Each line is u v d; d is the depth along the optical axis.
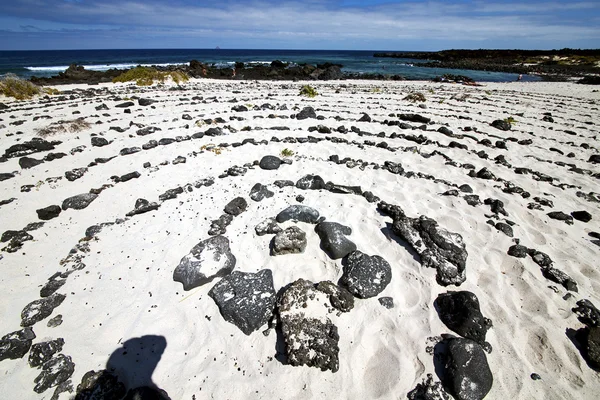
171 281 4.88
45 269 5.16
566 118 14.95
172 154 9.20
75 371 3.73
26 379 3.68
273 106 14.66
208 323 4.27
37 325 4.23
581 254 5.51
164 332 4.16
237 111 13.90
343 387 3.61
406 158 9.12
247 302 4.34
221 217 6.09
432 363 3.82
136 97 16.78
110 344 4.01
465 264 5.02
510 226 6.03
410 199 6.86
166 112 13.64
